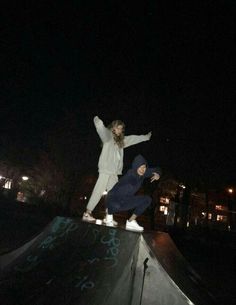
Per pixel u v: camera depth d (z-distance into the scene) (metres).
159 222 31.95
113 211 6.19
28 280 5.36
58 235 6.19
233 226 26.09
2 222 19.72
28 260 5.88
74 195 29.25
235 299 10.34
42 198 29.09
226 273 13.91
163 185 28.09
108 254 5.53
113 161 6.32
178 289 5.19
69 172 28.33
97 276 5.21
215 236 21.62
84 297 4.93
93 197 6.42
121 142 6.36
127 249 5.51
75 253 5.69
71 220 6.34
